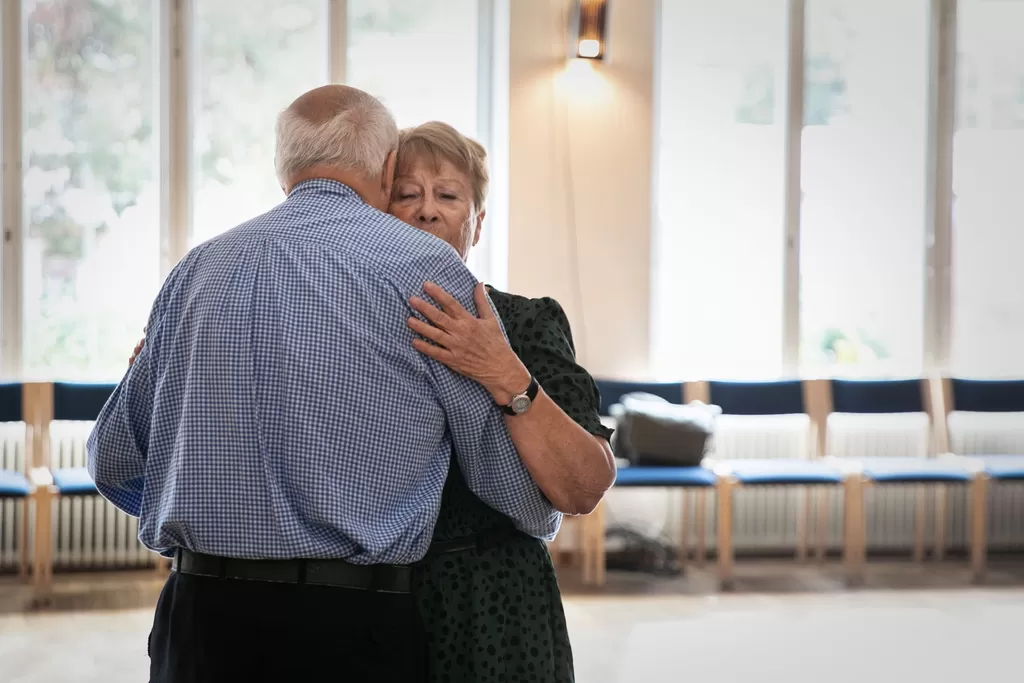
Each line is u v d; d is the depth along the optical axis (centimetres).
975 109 764
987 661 504
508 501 195
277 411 180
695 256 741
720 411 699
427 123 231
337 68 704
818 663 499
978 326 766
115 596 622
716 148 741
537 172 698
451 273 193
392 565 187
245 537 180
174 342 191
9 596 619
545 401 192
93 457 205
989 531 752
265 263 186
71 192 683
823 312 754
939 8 755
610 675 478
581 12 686
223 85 697
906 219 759
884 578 681
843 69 752
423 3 716
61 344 684
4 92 672
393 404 183
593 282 705
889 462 688
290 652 182
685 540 719
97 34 682
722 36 740
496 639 199
